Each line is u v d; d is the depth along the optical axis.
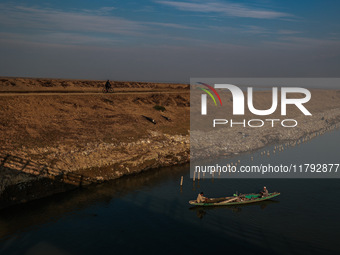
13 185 28.61
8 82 64.50
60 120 45.31
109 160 38.12
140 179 37.44
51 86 70.38
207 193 33.94
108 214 28.17
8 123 39.31
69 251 22.27
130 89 81.56
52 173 32.06
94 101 57.16
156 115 59.16
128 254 22.17
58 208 28.73
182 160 44.75
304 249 23.09
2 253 21.70
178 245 23.47
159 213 28.86
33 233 24.44
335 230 25.95
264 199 32.00
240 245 23.66
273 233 25.47
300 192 34.38
